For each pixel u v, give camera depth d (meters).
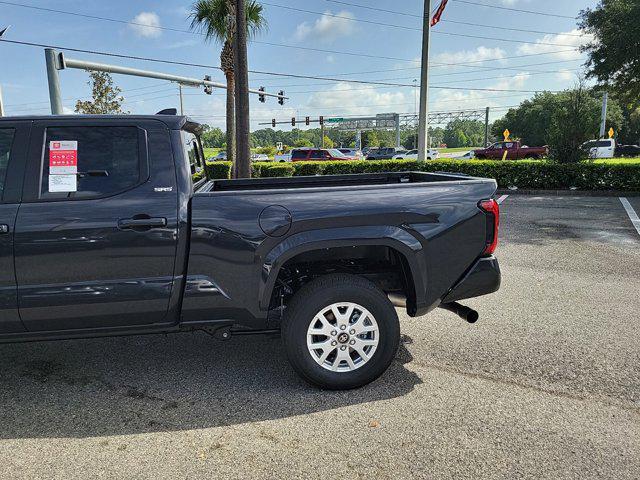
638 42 17.77
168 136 3.34
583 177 16.28
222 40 20.95
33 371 3.85
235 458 2.71
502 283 6.20
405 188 3.43
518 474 2.53
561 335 4.46
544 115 70.88
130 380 3.68
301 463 2.65
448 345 4.26
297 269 3.76
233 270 3.28
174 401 3.36
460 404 3.25
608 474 2.53
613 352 4.06
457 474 2.54
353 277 3.40
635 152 42.50
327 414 3.15
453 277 3.52
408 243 3.38
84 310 3.19
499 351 4.12
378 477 2.53
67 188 3.18
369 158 44.84
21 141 3.21
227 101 21.58
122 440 2.90
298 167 21.78
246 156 13.52
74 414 3.21
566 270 6.77
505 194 16.69
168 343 4.38
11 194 3.14
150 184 3.25
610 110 63.56
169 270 3.25
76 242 3.12
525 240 8.84
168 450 2.79
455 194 3.48
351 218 3.32
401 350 4.17
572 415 3.10
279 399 3.36
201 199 3.25
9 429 3.03
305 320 3.32
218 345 4.32
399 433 2.92
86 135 3.26
